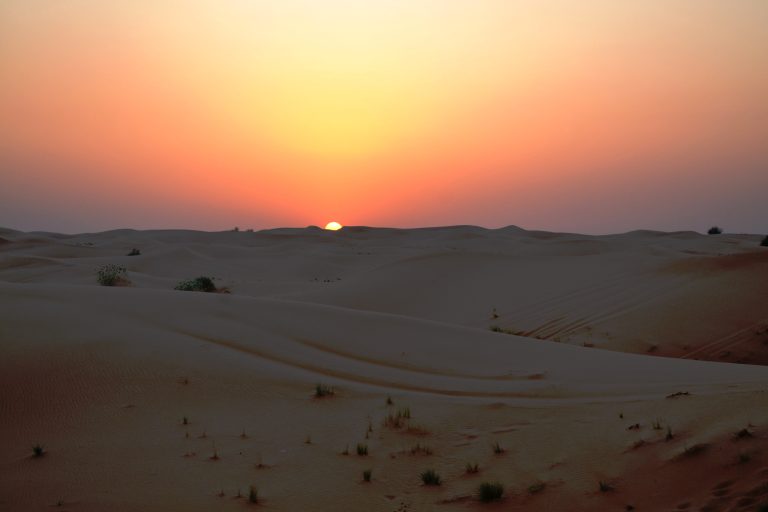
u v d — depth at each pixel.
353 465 9.33
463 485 8.59
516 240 121.19
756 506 6.79
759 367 16.38
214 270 75.88
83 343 14.70
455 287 40.19
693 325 27.39
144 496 8.38
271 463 9.42
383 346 18.34
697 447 8.13
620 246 100.44
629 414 10.00
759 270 32.75
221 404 12.03
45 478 8.95
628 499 7.65
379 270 46.97
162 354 14.45
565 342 27.08
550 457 8.99
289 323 19.83
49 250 92.44
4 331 15.11
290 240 134.88
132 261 74.12
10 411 11.39
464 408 11.59
